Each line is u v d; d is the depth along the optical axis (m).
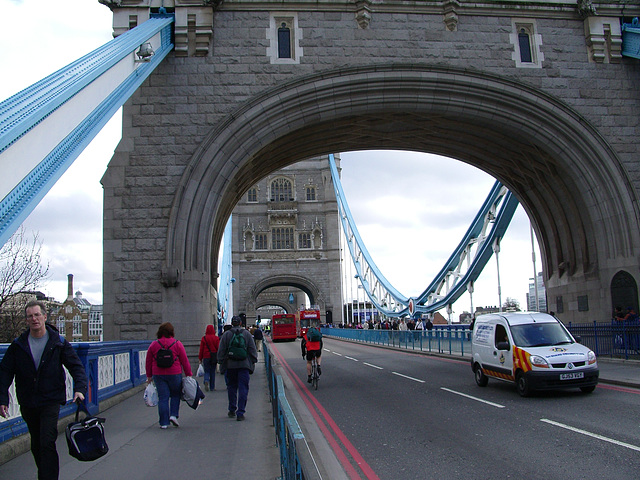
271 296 98.25
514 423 9.74
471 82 21.33
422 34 21.52
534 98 21.56
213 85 20.66
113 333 19.20
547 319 13.93
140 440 8.59
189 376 9.62
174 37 20.73
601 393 12.74
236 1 21.03
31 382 5.54
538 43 22.02
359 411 11.81
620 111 21.95
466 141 26.28
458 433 9.17
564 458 7.30
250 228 84.19
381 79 21.03
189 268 19.55
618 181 21.41
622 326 18.77
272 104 20.58
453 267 46.41
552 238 26.67
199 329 19.33
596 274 22.67
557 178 23.84
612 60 22.17
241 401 10.44
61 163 10.26
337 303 82.81
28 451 7.96
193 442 8.40
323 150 28.28
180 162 20.19
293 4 21.20
